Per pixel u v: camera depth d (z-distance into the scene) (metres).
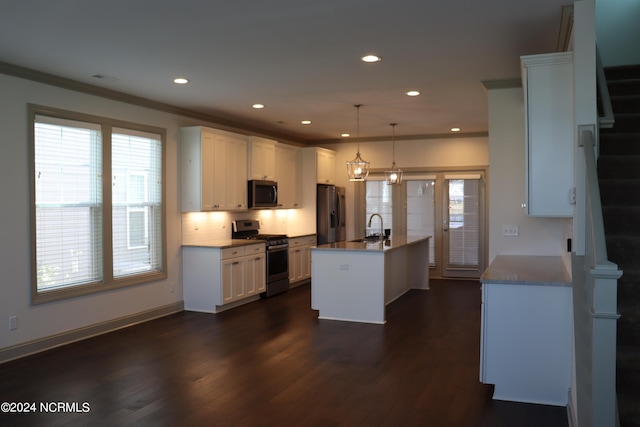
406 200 9.20
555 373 3.50
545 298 3.52
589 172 2.56
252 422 3.21
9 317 4.48
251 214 7.94
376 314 5.82
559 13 3.31
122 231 5.65
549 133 3.45
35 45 3.93
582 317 2.76
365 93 5.62
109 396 3.64
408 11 3.28
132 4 3.15
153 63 4.43
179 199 6.43
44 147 4.79
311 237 8.63
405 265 7.75
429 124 7.79
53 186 4.87
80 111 5.10
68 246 5.04
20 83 4.55
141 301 5.88
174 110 6.31
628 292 3.05
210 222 6.99
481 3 3.15
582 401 2.64
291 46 3.98
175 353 4.68
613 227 3.37
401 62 4.43
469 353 4.67
